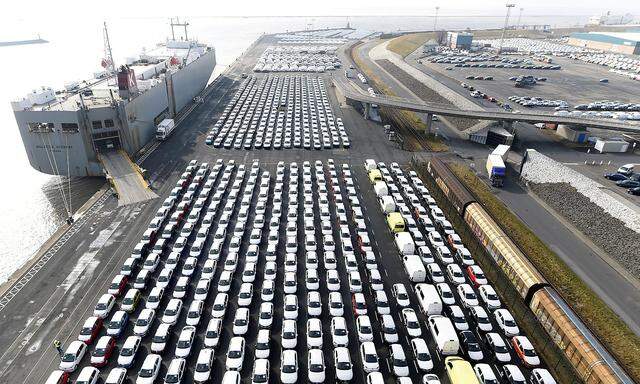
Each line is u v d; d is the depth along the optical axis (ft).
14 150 338.13
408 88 517.96
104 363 127.44
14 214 235.81
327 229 197.26
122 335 139.95
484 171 271.69
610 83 565.94
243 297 153.07
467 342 135.23
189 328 138.31
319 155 294.46
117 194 233.76
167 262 172.24
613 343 136.05
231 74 591.37
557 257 182.60
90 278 167.53
